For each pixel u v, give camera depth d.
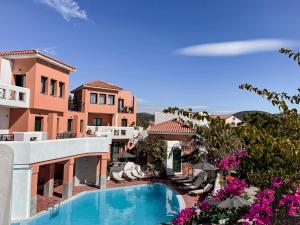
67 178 22.52
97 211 20.69
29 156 17.72
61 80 28.78
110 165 31.88
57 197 22.67
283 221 5.98
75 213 20.03
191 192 25.16
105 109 41.00
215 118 4.75
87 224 17.94
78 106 40.56
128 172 31.77
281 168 5.90
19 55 23.84
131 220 18.95
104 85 41.88
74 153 23.12
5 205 1.94
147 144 34.09
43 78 25.78
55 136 24.72
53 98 27.23
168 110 5.07
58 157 20.95
